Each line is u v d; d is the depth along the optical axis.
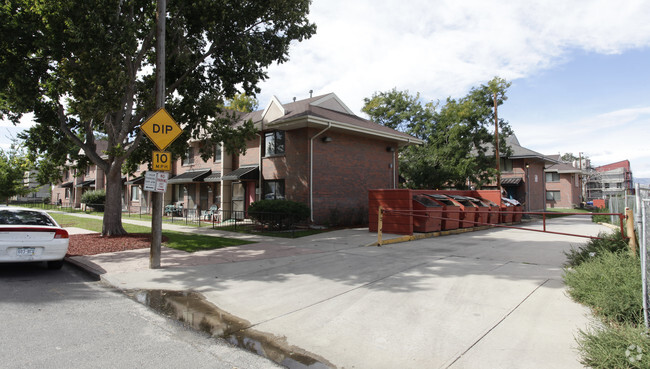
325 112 18.47
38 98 12.01
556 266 7.91
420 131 26.64
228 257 9.54
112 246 11.19
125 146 14.44
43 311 5.37
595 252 6.87
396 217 13.97
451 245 11.62
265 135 19.28
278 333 4.58
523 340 4.10
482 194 20.50
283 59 14.09
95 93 9.88
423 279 6.96
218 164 21.77
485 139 25.11
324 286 6.66
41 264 9.31
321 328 4.70
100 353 3.96
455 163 23.23
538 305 5.25
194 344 4.26
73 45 10.34
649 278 4.14
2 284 7.00
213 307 5.63
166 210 25.31
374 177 20.20
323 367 3.68
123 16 11.20
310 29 13.90
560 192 43.81
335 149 18.09
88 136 13.58
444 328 4.54
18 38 10.55
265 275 7.60
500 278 6.89
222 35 12.88
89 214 27.80
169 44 12.33
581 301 5.27
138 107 13.48
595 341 3.59
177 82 13.20
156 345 4.22
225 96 14.55
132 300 6.04
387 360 3.78
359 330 4.58
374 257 9.42
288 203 15.20
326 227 16.81
